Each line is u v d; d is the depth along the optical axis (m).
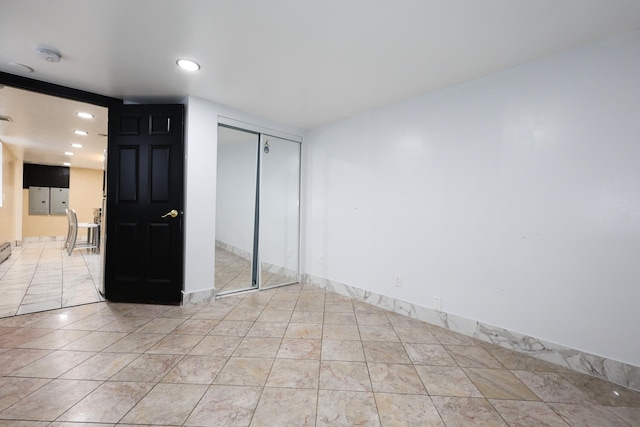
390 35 1.84
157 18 1.71
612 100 1.80
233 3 1.58
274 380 1.71
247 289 3.52
